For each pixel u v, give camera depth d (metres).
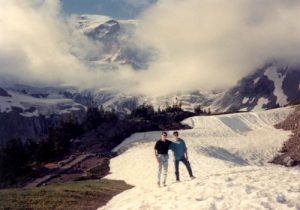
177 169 32.97
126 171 64.88
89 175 68.56
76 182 54.38
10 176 78.44
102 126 116.88
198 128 118.81
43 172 77.25
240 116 129.50
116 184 49.09
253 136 102.75
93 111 144.38
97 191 37.62
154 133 107.75
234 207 21.23
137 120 125.50
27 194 31.98
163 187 30.52
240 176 29.89
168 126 122.56
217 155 76.75
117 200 31.27
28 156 91.50
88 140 105.75
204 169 50.50
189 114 144.88
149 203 25.02
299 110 120.12
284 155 81.44
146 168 61.72
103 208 28.56
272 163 77.94
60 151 94.56
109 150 96.25
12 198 29.80
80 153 92.31
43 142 95.56
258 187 25.30
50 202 29.84
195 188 26.66
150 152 75.25
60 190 35.56
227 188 25.28
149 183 45.19
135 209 24.19
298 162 75.06
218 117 127.88
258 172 32.50
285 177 29.05
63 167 78.38
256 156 82.00
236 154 81.94
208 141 92.56
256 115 130.12
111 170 70.88
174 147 32.72
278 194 23.09
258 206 21.00
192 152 72.50
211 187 26.08
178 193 26.25
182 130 113.00
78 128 124.44
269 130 113.38
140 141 97.94
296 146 84.75
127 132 111.62
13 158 81.12
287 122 115.44
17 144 86.00
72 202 30.88
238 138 98.44
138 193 31.47
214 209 21.42
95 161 81.19
